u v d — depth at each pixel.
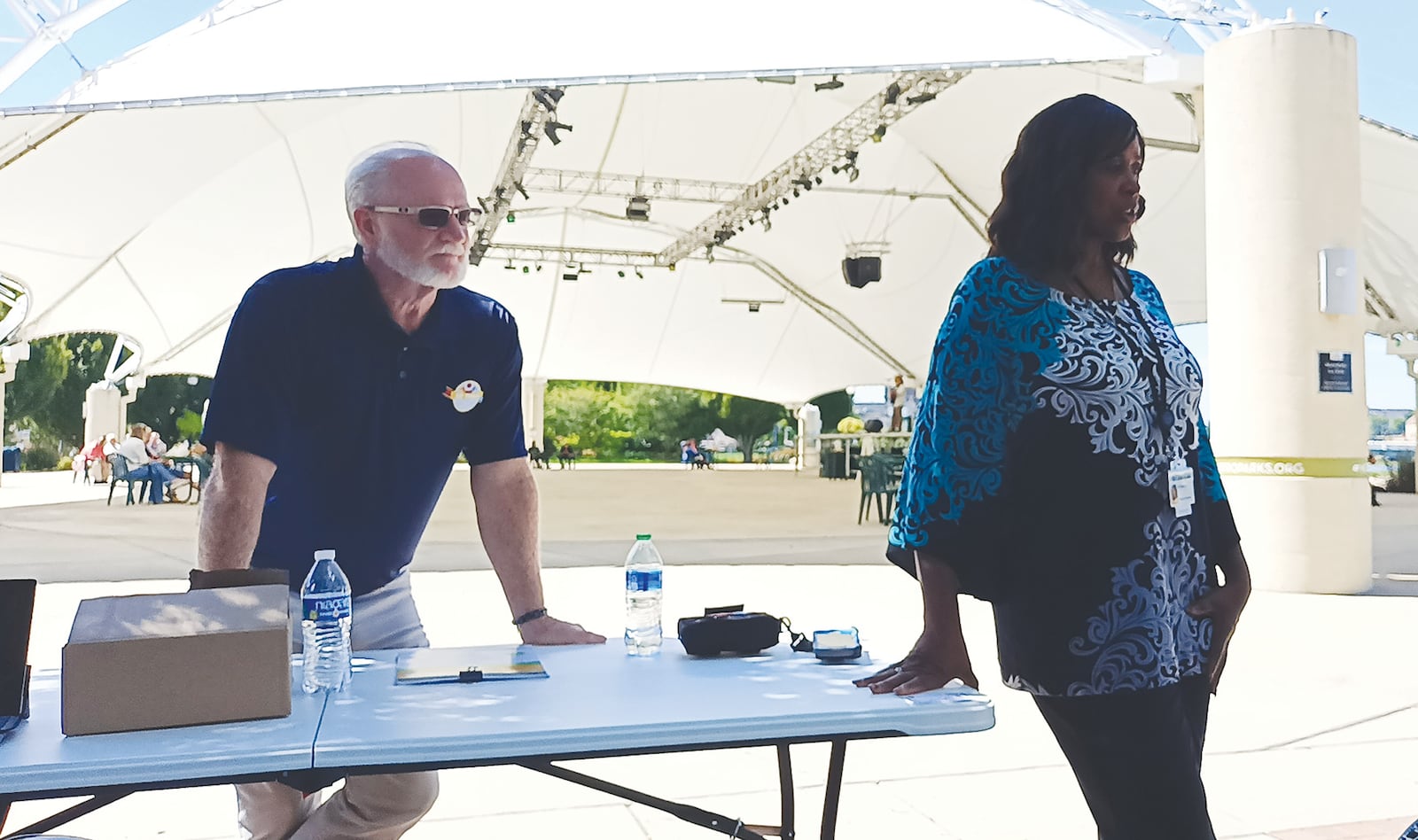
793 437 43.75
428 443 2.21
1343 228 7.09
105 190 13.12
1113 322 1.61
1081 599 1.54
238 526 2.01
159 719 1.45
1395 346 19.25
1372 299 17.16
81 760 1.31
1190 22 7.63
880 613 6.39
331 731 1.44
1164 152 13.48
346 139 14.23
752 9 8.70
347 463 2.14
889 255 19.56
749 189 17.22
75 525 13.26
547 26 8.37
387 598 2.29
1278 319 7.10
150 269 16.97
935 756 3.58
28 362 37.91
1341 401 7.07
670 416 44.94
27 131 11.03
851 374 25.53
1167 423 1.62
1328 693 4.40
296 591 2.17
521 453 2.37
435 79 7.12
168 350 21.16
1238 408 7.28
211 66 7.59
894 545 1.65
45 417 38.59
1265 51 7.12
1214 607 1.66
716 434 44.06
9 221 13.28
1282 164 7.07
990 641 5.52
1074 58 7.70
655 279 22.16
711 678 1.79
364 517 2.19
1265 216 7.13
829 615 6.32
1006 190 1.68
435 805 3.11
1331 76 7.08
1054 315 1.57
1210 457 1.75
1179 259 17.03
